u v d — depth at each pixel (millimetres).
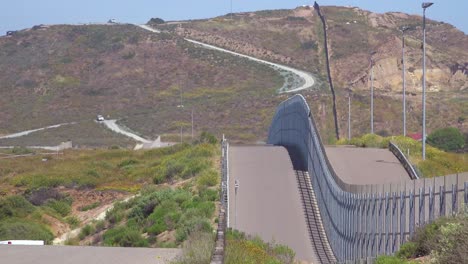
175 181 74125
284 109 77062
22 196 74812
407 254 26219
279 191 58312
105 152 107750
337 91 148375
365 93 141375
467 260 20031
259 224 51594
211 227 47438
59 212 72312
